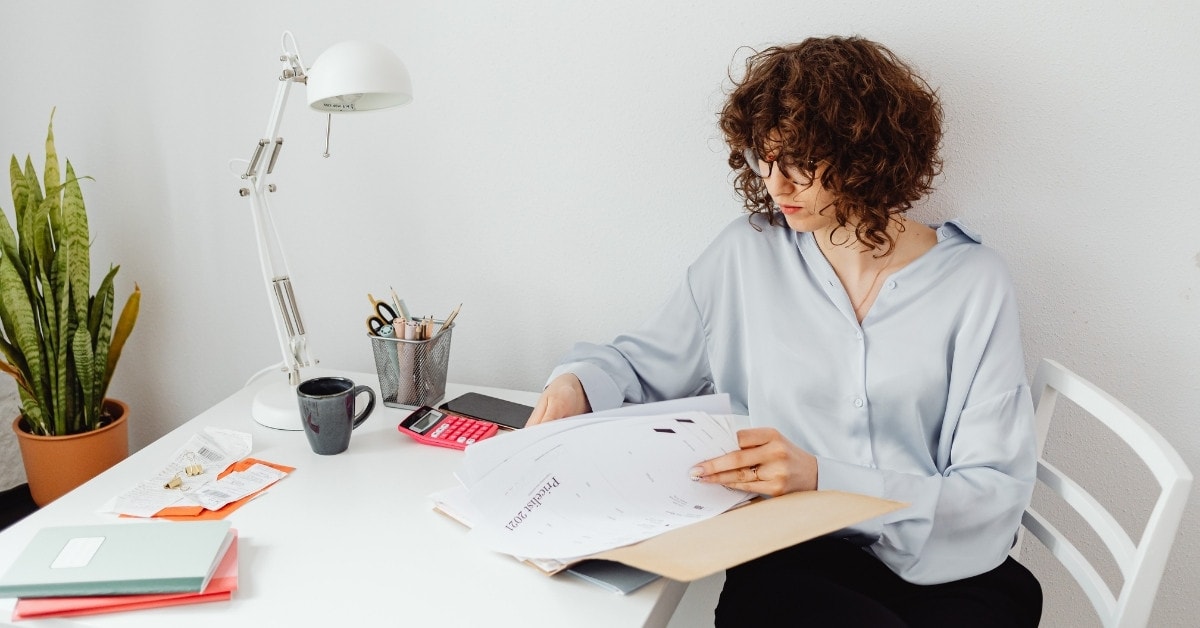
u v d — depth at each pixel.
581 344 1.19
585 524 0.80
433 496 0.92
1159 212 1.10
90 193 1.63
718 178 1.27
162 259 1.62
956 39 1.12
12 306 1.42
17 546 0.82
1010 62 1.11
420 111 1.40
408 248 1.47
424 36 1.36
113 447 1.58
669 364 1.21
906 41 1.15
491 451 0.87
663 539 0.76
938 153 1.17
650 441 0.88
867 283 1.06
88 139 1.59
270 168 1.19
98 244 1.65
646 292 1.36
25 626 0.71
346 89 1.04
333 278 1.53
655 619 0.76
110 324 1.56
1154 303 1.13
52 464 1.52
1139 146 1.09
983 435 0.96
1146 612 0.83
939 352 1.00
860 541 0.94
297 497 0.95
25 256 1.47
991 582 0.94
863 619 0.79
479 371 1.50
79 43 1.54
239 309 1.61
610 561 0.81
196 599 0.74
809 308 1.08
